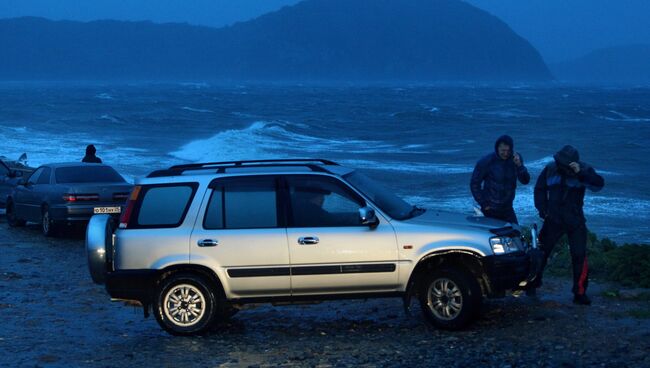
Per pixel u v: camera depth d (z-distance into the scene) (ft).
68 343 25.32
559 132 202.18
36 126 210.18
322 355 23.07
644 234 67.31
